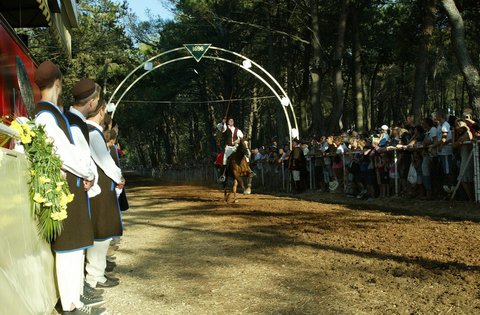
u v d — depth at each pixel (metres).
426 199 13.35
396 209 13.04
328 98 50.62
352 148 16.89
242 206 15.12
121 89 50.12
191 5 37.56
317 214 12.57
